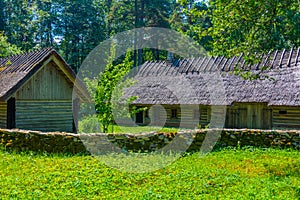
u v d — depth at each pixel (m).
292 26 26.98
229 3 12.19
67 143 13.45
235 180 9.84
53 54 18.03
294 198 8.19
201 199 8.07
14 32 49.91
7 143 13.64
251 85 23.50
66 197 8.01
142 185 9.30
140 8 44.03
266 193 8.54
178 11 41.59
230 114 24.58
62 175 9.87
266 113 23.25
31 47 49.44
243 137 15.42
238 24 12.77
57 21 48.62
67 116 19.03
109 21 48.16
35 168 10.67
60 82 18.86
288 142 15.03
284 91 21.83
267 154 13.86
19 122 17.28
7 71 18.67
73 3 47.44
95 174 10.17
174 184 9.32
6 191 8.28
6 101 16.53
